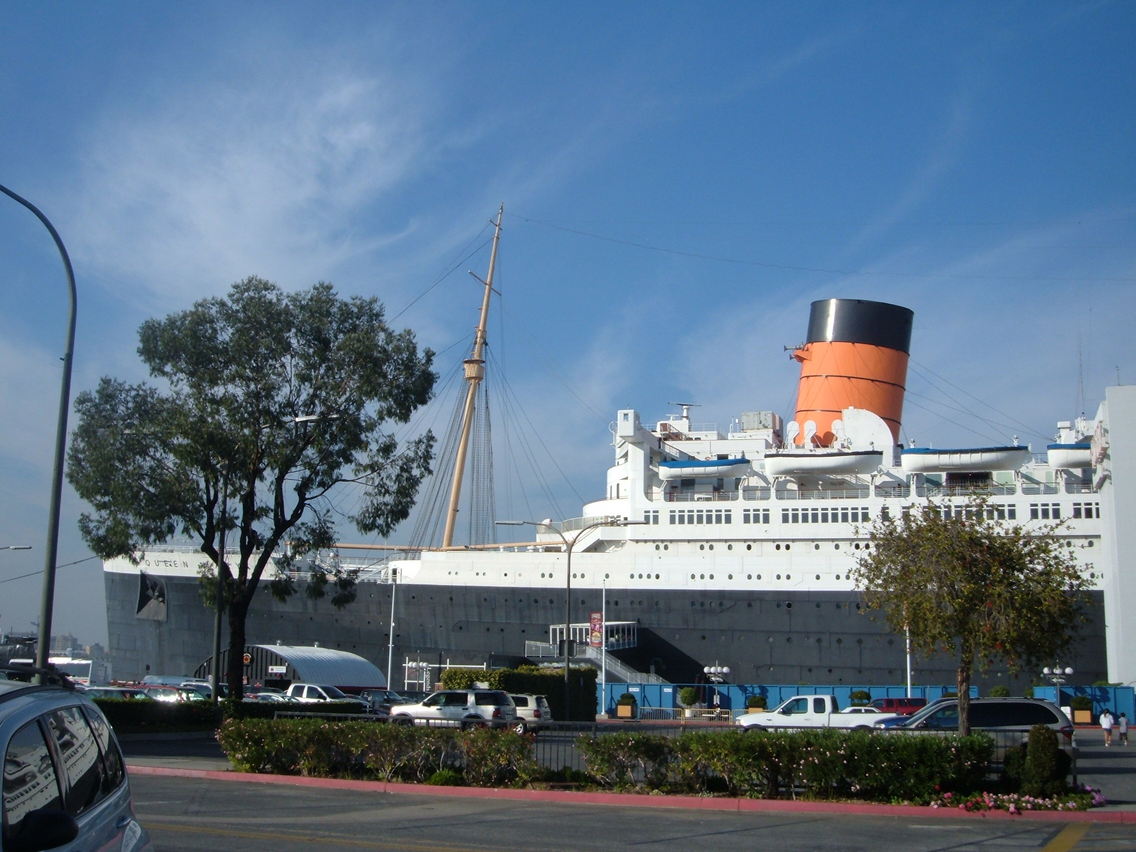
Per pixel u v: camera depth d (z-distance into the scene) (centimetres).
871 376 6538
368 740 2339
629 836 1645
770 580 6156
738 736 2141
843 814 1983
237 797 2048
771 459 6262
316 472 4219
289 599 6919
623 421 6525
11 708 630
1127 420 5166
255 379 4141
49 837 573
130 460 4044
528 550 7244
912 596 2491
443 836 1595
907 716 3681
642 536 6425
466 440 8256
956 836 1716
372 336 4259
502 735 2281
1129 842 1675
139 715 3822
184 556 7231
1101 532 5772
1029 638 2456
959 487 5991
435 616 6631
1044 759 2095
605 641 5941
